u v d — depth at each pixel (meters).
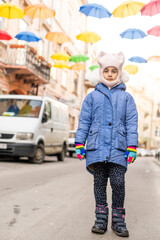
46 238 2.80
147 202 5.00
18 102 11.34
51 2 23.66
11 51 17.45
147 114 64.75
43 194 5.09
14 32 17.84
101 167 3.09
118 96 3.16
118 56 3.24
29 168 9.25
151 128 66.19
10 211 3.78
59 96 26.83
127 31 11.30
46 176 7.61
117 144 3.00
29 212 3.79
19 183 6.15
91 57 37.22
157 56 12.55
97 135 3.05
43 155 11.36
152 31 10.91
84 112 3.19
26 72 18.09
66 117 14.18
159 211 4.32
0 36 12.89
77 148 3.12
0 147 10.37
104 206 3.10
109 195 5.42
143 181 8.17
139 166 15.72
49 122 11.81
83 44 34.47
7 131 10.40
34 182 6.43
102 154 2.98
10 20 17.31
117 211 3.07
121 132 3.06
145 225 3.49
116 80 3.20
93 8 10.61
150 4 9.26
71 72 30.09
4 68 17.17
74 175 8.32
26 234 2.89
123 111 3.12
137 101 58.09
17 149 10.33
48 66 21.50
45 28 22.72
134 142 3.03
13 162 10.95
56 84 25.89
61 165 11.50
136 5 9.48
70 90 30.14
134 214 4.04
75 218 3.61
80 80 33.53
